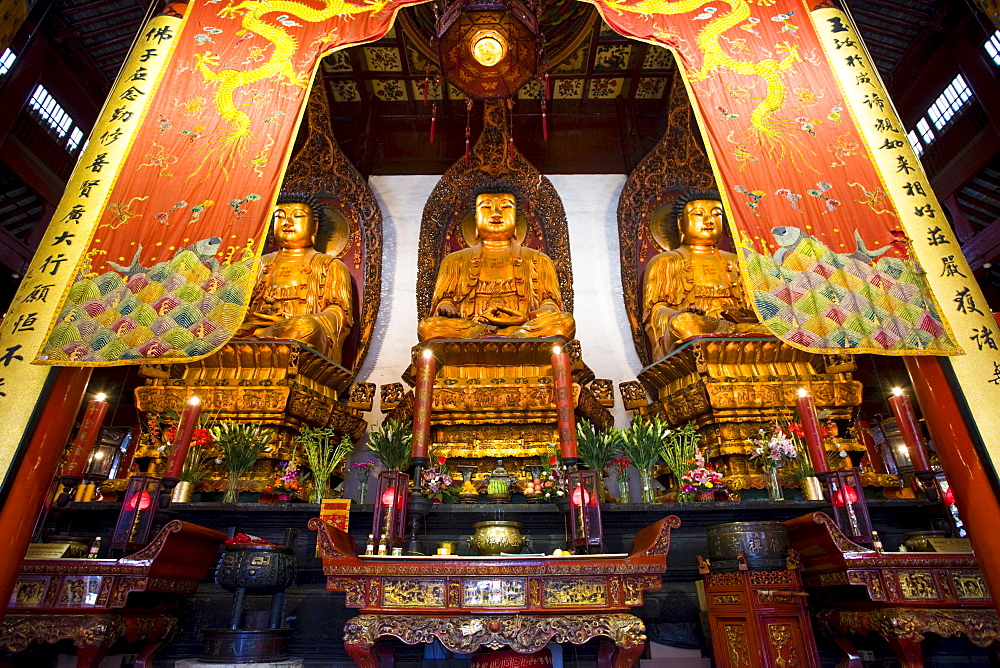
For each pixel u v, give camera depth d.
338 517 4.57
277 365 6.65
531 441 6.44
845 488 4.03
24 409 3.47
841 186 4.41
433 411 6.53
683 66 5.04
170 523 3.75
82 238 4.05
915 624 3.51
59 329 3.71
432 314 8.08
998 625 3.51
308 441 6.20
